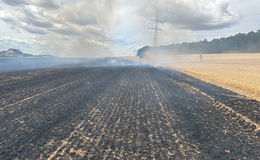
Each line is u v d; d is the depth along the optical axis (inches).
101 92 507.5
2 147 197.8
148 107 381.7
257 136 258.4
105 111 340.5
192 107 395.9
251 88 586.2
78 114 316.5
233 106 405.7
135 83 699.4
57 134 235.5
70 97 431.8
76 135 234.7
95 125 271.3
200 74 1058.1
